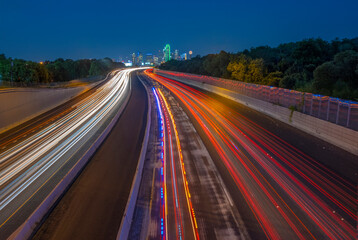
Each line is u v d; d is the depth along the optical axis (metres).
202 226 9.66
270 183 12.75
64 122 28.50
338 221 9.67
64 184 12.62
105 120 28.30
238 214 10.34
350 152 15.12
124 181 13.23
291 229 9.31
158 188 12.76
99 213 10.31
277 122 23.23
